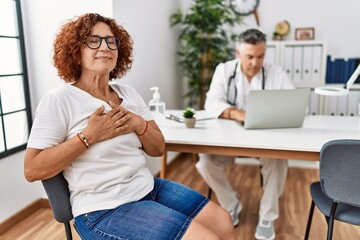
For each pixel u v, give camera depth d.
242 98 2.31
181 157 3.73
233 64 2.34
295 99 1.84
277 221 2.27
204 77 3.57
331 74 3.44
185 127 1.96
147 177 1.32
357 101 3.29
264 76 2.30
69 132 1.18
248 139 1.68
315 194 1.62
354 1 3.38
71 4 2.20
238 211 2.26
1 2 2.13
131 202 1.20
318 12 3.48
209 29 3.29
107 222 1.13
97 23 1.24
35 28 2.26
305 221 2.26
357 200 1.33
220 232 1.26
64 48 1.23
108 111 1.22
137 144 1.32
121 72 1.45
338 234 2.09
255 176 3.13
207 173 2.17
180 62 3.55
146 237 1.07
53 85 2.31
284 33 3.54
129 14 2.45
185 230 1.10
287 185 2.89
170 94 3.45
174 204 1.29
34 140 1.12
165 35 3.22
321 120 2.16
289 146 1.56
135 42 2.58
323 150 1.30
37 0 2.22
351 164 1.26
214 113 2.22
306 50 3.29
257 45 2.11
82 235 1.15
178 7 3.57
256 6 3.61
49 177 1.16
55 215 1.23
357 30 3.42
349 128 1.92
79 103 1.19
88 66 1.23
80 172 1.18
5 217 2.17
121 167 1.22
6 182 2.16
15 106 2.28
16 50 2.25
